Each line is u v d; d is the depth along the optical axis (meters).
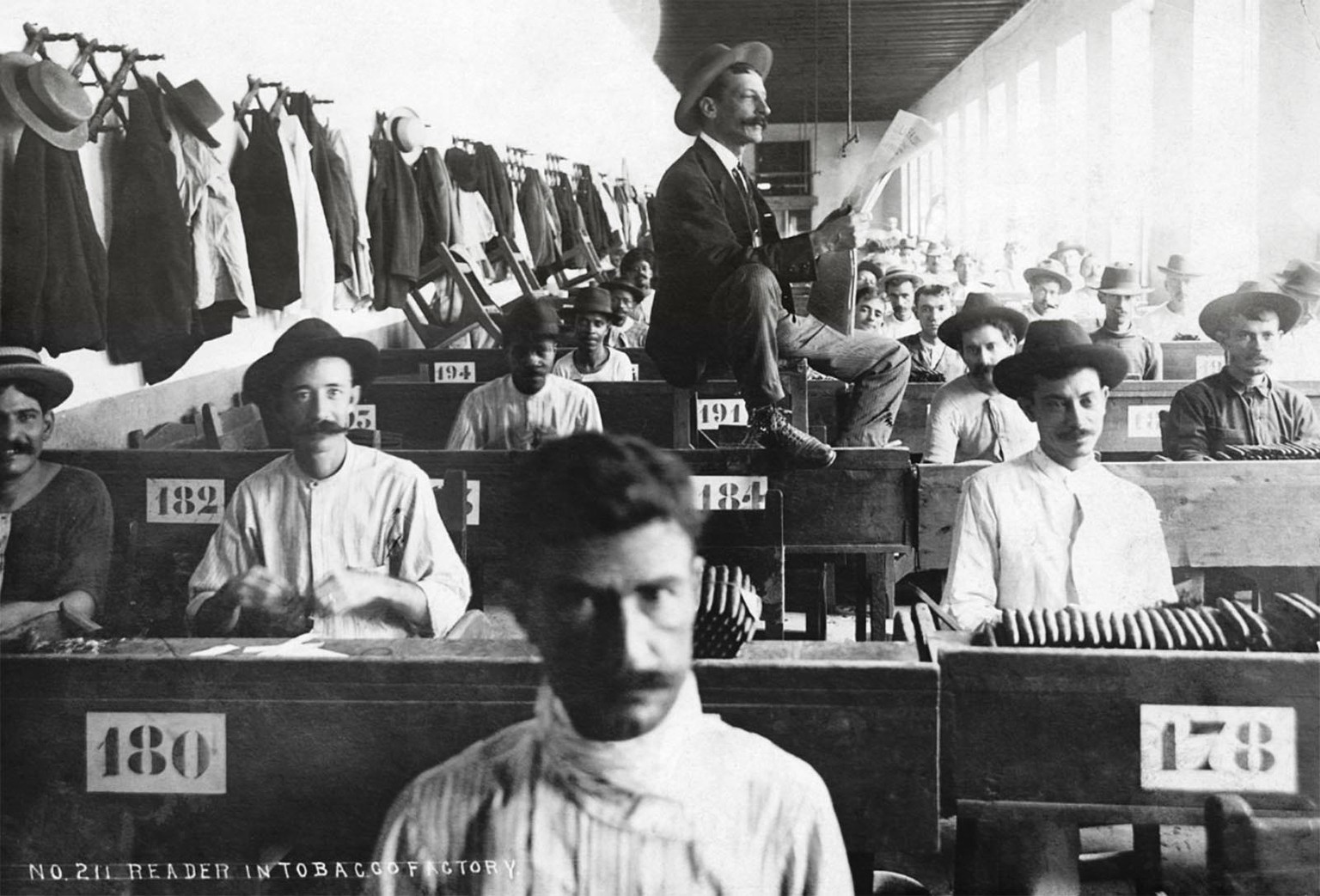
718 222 3.88
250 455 2.88
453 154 6.71
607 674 1.41
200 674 1.66
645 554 1.38
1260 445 3.63
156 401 4.07
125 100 3.96
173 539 2.91
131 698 1.68
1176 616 1.76
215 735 1.67
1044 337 2.68
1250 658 1.62
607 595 1.39
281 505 2.79
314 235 5.02
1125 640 1.68
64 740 1.69
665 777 1.47
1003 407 4.18
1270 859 1.61
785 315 4.16
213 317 4.29
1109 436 4.92
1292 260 5.60
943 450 4.19
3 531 2.83
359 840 1.67
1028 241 10.95
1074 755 1.67
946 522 3.44
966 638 1.77
